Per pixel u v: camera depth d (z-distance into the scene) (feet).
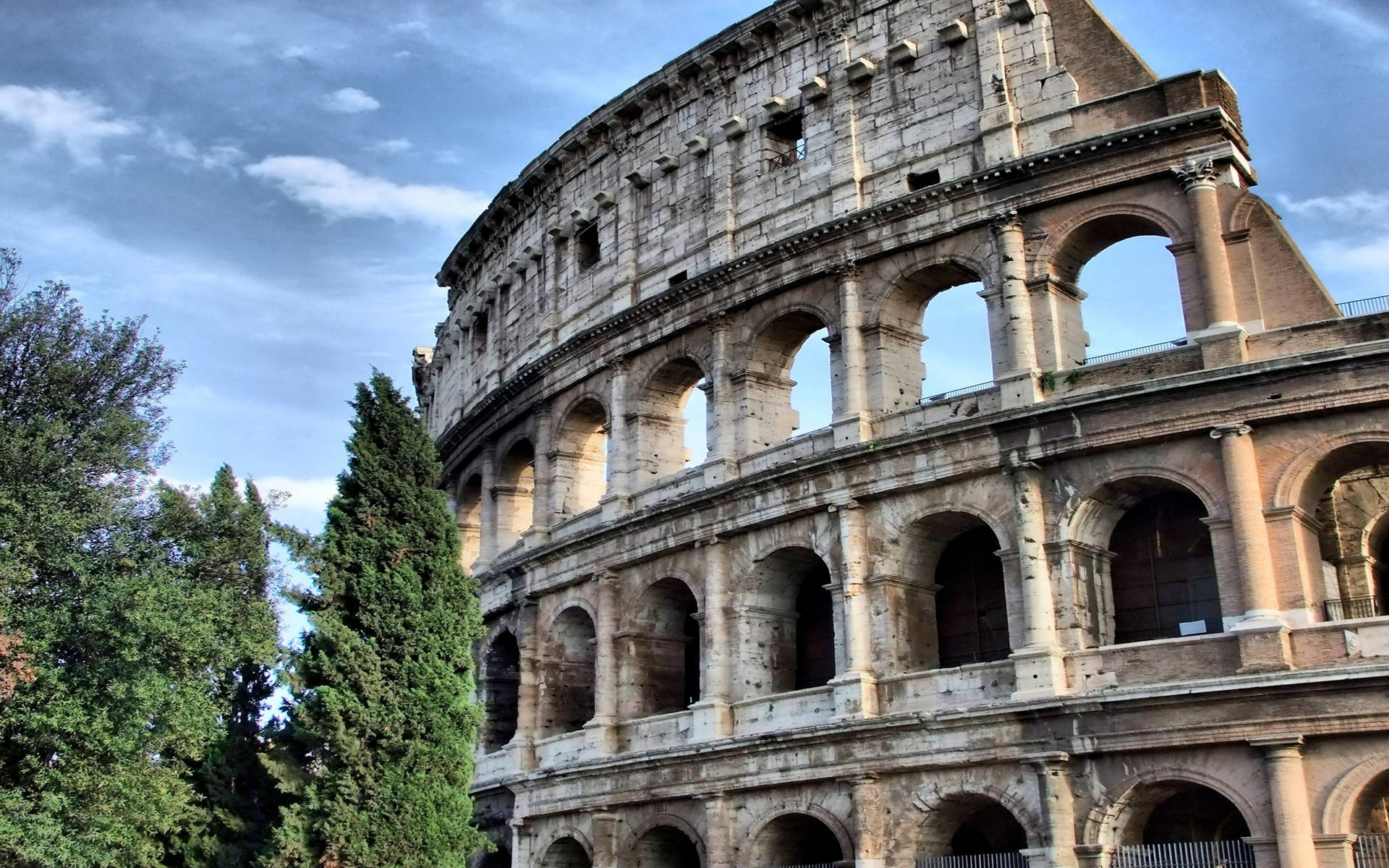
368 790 180.96
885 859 177.58
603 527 224.74
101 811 177.68
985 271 192.85
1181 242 179.32
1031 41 199.72
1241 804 155.94
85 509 190.60
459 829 184.44
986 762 171.63
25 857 171.53
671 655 224.53
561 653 240.32
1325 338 167.22
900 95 211.00
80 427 200.64
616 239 248.52
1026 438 179.42
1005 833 187.73
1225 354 171.12
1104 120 189.67
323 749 188.03
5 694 172.76
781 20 226.79
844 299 204.13
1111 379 179.32
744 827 194.18
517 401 262.26
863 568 191.01
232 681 223.92
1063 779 166.09
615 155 255.91
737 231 225.97
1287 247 177.37
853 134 213.66
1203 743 158.51
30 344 199.00
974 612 194.39
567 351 246.88
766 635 205.67
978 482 183.73
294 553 191.31
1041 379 183.52
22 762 179.42
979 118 200.34
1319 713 153.07
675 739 207.41
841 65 219.00
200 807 215.92
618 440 233.14
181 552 195.83
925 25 211.82
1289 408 164.86
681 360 229.25
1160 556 181.78
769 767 191.52
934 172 203.31
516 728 254.27
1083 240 189.78
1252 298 173.99
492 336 284.61
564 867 225.76
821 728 184.34
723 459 212.02
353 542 193.77
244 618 191.31
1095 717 165.07
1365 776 150.51
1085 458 176.96
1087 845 162.50
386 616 190.49
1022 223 191.31
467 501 287.28
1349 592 181.47
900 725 177.58
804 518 199.52
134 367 206.18
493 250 294.05
